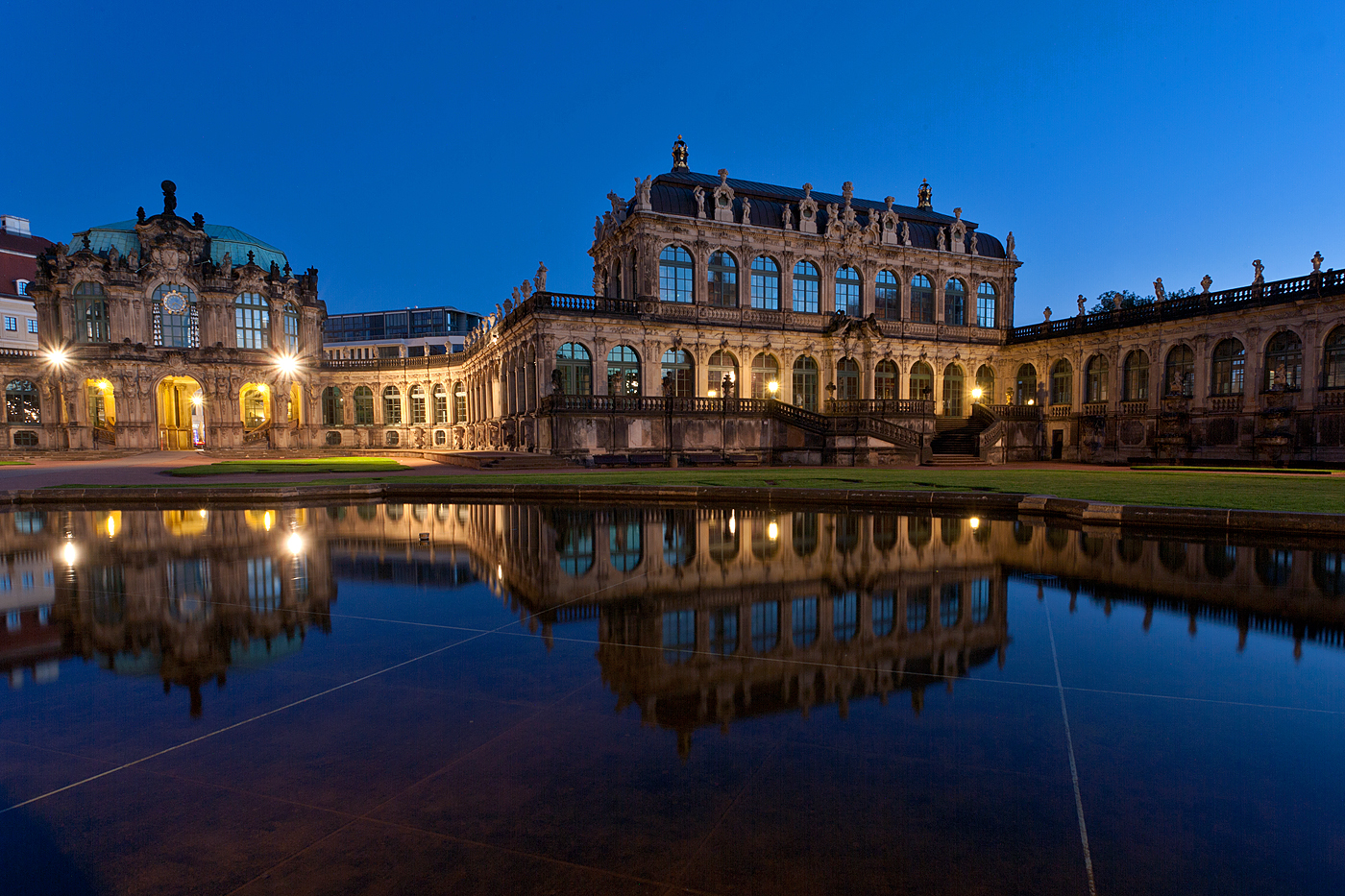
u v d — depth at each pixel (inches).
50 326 2354.8
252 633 252.5
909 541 474.6
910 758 155.9
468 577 350.9
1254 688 198.7
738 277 1936.5
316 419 2778.1
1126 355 1903.3
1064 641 243.6
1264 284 1595.7
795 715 178.9
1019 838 124.6
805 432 1720.0
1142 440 1845.5
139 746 161.9
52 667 215.5
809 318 2012.8
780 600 301.7
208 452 2358.5
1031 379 2191.2
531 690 196.4
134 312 2369.6
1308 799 137.8
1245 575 355.6
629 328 1793.8
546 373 1720.0
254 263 2586.1
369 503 765.3
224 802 138.6
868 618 273.1
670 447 1673.2
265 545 456.4
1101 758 155.8
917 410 1894.7
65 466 1528.1
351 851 122.8
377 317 4062.5
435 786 144.5
